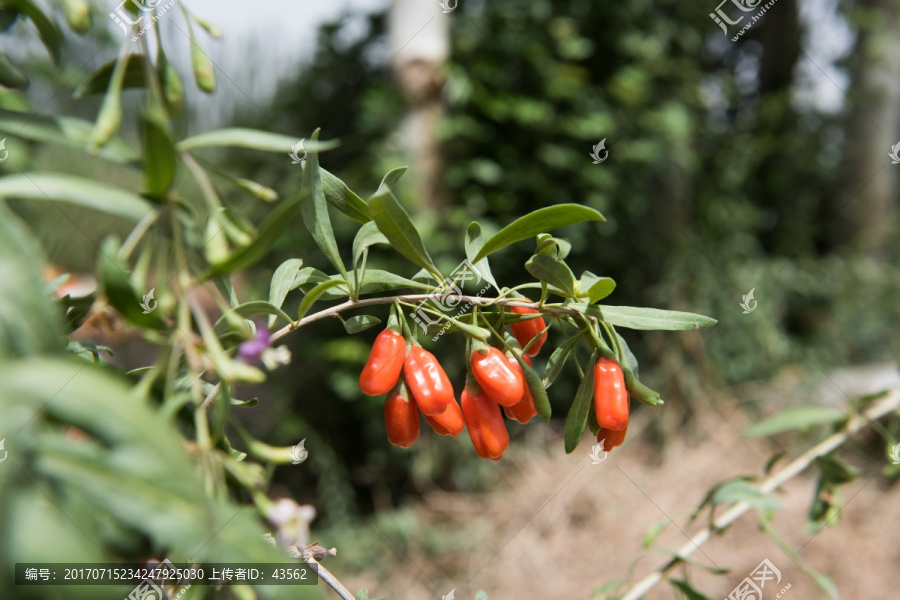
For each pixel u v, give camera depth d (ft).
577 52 14.23
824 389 14.28
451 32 13.17
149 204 2.14
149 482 1.43
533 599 10.06
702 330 14.92
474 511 11.98
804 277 17.11
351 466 12.87
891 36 19.66
